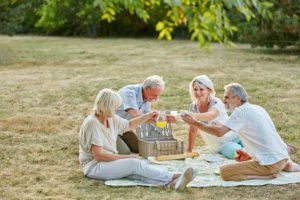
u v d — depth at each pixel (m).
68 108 12.98
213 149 8.97
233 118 7.48
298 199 6.90
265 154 7.43
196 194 7.02
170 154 8.67
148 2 5.50
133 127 7.84
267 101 13.41
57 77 17.61
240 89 7.68
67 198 6.94
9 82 16.64
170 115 8.09
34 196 7.04
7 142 9.86
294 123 11.25
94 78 17.25
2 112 12.46
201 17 4.51
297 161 8.66
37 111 12.61
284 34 23.02
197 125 7.49
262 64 19.98
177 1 4.30
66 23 38.44
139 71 18.59
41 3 27.50
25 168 8.32
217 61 21.08
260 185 7.34
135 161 7.42
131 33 38.75
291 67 19.14
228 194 7.04
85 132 7.50
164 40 33.62
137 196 6.94
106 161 7.52
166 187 7.25
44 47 28.25
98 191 7.16
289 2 21.86
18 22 27.75
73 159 8.86
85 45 29.42
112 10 5.74
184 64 20.25
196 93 8.74
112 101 7.35
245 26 24.84
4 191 7.23
